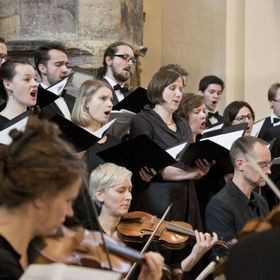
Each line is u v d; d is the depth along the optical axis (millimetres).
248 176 5738
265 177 2875
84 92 6410
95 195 5348
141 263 3467
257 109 11883
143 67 12695
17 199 2764
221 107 11922
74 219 3842
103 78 8297
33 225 2846
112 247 3592
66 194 2803
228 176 6605
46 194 2766
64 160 2773
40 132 2836
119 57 8211
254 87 11883
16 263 2826
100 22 9258
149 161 5941
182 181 6367
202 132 7312
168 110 6727
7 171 2764
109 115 6570
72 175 2781
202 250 5395
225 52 11969
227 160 6332
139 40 10609
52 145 2787
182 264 5465
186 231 5520
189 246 6043
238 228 5633
